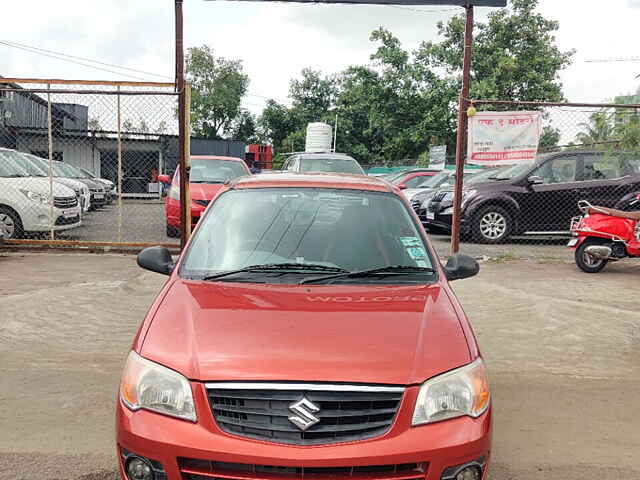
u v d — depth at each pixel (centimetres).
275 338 281
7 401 450
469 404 273
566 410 457
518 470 367
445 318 310
